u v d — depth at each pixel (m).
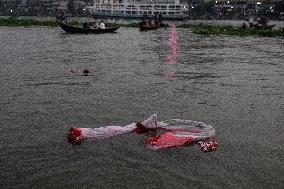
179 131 10.66
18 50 32.50
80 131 10.03
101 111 12.88
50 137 10.25
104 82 18.08
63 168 8.38
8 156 8.97
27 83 17.53
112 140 10.05
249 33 60.56
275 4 191.25
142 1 144.25
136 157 9.00
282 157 9.14
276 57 29.36
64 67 22.73
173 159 8.93
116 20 137.75
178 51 33.53
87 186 7.61
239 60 27.34
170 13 140.88
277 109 13.48
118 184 7.69
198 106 13.75
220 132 10.88
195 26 83.88
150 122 10.78
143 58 28.06
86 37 49.81
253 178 8.04
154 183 7.75
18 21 88.31
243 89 16.84
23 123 11.42
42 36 50.91
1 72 20.38
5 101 14.01
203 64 25.00
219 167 8.55
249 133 10.83
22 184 7.68
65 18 84.81
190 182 7.80
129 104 13.86
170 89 16.61
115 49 34.59
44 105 13.55
